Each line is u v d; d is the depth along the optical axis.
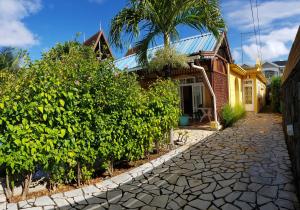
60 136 4.36
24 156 4.04
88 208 4.05
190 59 9.92
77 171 4.96
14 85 4.32
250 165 5.66
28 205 4.16
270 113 17.62
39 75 4.33
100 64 5.14
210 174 5.25
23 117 4.06
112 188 4.80
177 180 5.05
